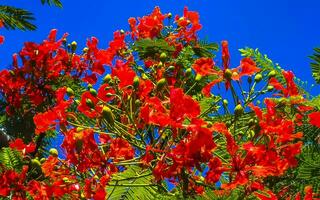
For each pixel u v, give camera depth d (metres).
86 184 3.54
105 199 3.47
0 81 5.61
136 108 3.73
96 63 5.73
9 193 4.18
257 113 3.29
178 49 5.37
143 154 3.54
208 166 3.21
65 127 3.67
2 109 5.53
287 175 3.51
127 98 3.87
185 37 5.65
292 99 3.50
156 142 3.47
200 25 5.66
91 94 3.80
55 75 5.70
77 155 3.57
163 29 5.73
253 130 3.50
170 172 3.28
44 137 5.01
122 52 5.32
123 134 3.68
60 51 5.77
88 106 3.73
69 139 3.57
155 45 4.91
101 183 3.44
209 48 5.44
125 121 3.89
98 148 3.62
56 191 3.68
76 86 5.67
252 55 4.02
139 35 5.73
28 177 4.20
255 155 3.17
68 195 3.79
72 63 5.75
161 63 4.87
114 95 3.76
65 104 3.70
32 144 4.27
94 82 5.71
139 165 3.61
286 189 3.52
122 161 3.57
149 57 5.08
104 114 3.57
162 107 3.33
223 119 3.68
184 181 3.31
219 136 3.59
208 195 3.07
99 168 3.60
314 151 3.51
